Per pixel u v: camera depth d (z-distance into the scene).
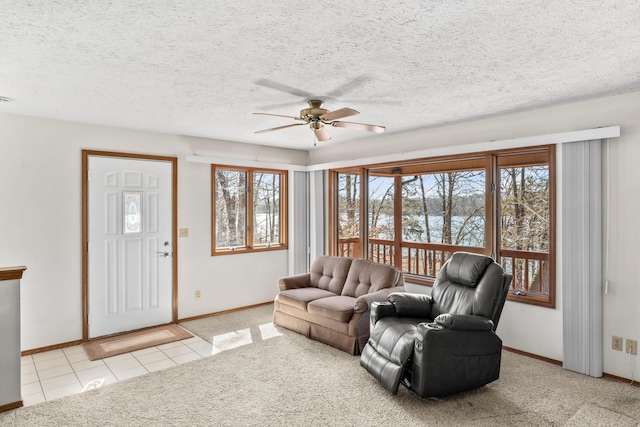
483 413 2.65
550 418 2.58
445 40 2.09
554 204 3.54
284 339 4.15
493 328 3.01
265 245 5.80
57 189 3.93
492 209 4.02
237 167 5.43
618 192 3.18
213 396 2.88
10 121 3.68
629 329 3.13
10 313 2.73
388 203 5.27
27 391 2.99
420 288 4.58
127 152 4.39
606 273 3.24
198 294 5.00
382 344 3.11
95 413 2.65
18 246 3.72
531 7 1.72
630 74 2.66
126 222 4.40
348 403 2.78
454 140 4.30
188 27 1.92
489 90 3.03
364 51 2.24
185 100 3.26
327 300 4.15
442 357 2.78
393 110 3.65
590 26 1.92
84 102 3.31
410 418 2.58
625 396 2.90
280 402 2.79
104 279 4.24
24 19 1.82
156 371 3.34
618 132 3.09
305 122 3.36
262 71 2.57
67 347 3.96
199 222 5.00
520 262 3.97
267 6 1.71
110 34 2.00
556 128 3.52
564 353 3.41
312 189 6.00
